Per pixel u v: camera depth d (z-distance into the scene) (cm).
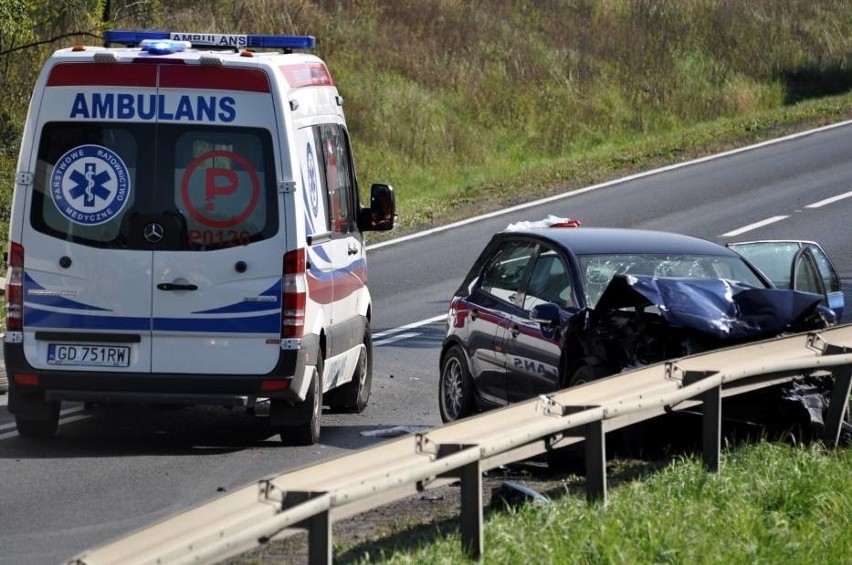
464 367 3597
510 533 2122
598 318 3009
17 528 2548
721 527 2222
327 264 3484
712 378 2581
